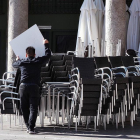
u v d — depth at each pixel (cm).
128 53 2055
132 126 1848
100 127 1844
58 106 1842
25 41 1748
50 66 1969
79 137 1590
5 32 2714
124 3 2033
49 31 2664
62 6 2642
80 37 2075
